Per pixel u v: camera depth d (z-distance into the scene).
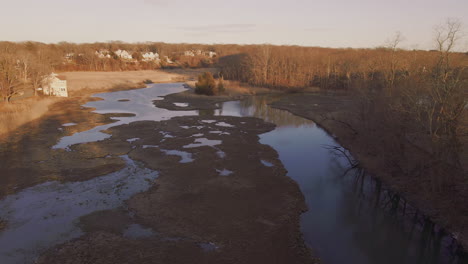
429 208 21.62
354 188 25.69
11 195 22.25
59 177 25.53
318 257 16.41
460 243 17.88
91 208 20.67
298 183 26.22
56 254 15.87
